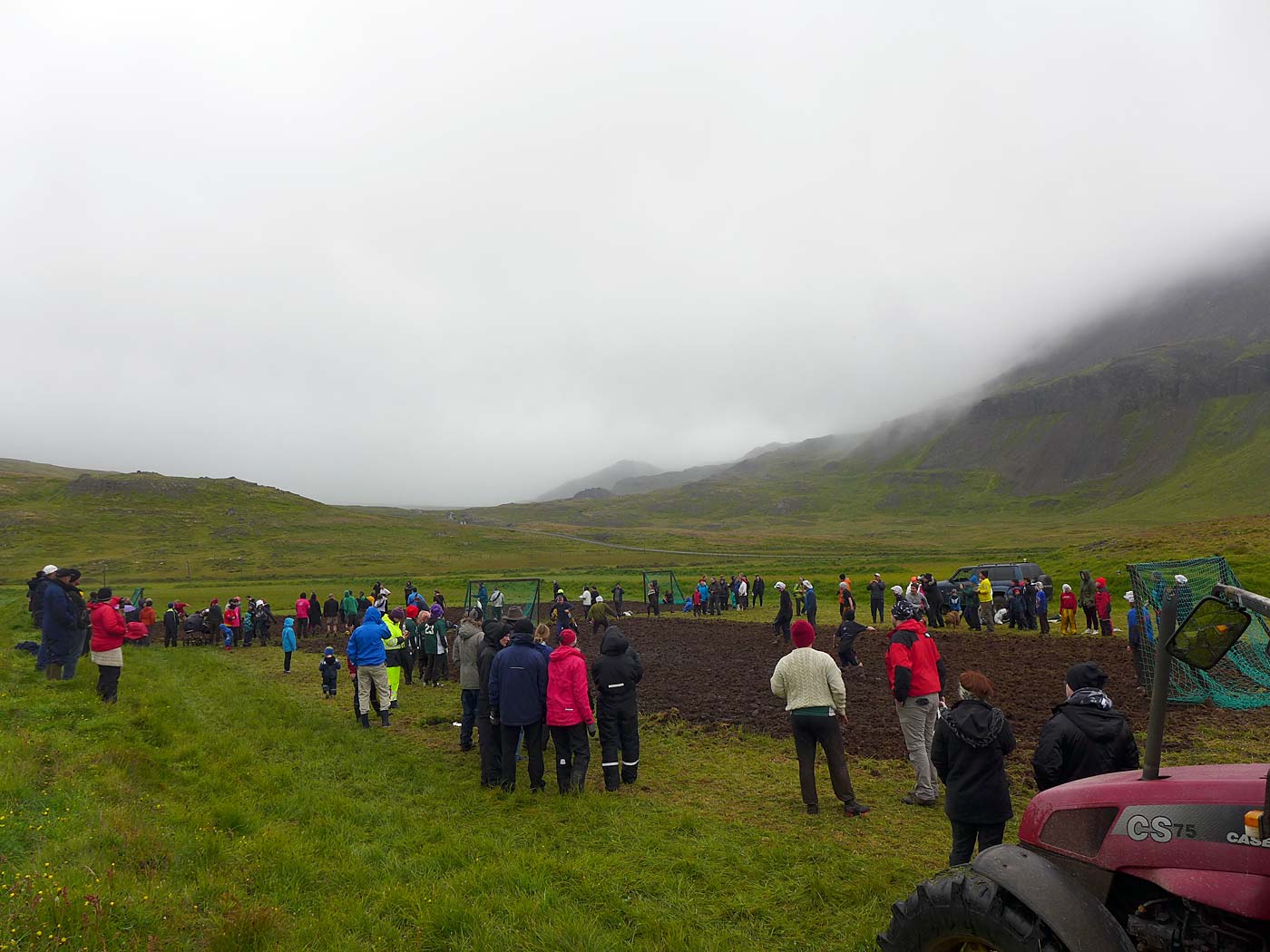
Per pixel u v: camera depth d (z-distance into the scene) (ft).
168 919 16.84
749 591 166.91
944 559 301.63
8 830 20.36
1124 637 83.30
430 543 478.18
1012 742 20.38
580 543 518.37
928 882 13.21
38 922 15.20
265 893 19.75
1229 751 37.73
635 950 17.79
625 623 118.73
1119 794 12.33
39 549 408.46
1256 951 10.63
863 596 153.79
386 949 17.44
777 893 21.15
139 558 392.47
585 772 32.12
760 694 55.26
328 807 27.71
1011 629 97.50
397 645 53.06
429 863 22.74
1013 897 12.07
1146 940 11.67
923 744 29.89
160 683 56.65
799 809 29.40
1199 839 11.07
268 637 107.14
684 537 582.76
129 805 24.26
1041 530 639.35
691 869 22.76
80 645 48.39
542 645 34.40
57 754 28.66
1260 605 10.66
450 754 39.40
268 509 554.05
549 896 20.33
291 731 42.14
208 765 31.96
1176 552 134.51
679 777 34.30
